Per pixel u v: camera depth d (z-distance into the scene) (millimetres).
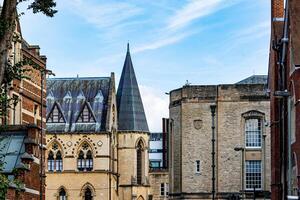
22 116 68000
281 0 57656
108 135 104500
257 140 93688
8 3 31734
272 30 58062
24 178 43469
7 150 44875
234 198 85500
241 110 93938
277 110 56812
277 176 56438
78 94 109375
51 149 104812
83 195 103625
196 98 95562
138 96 113938
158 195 125938
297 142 44906
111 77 110875
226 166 93750
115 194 107375
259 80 109562
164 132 148125
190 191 94750
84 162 104500
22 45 68375
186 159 95312
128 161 110438
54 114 107000
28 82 69875
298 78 44750
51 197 103750
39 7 33656
